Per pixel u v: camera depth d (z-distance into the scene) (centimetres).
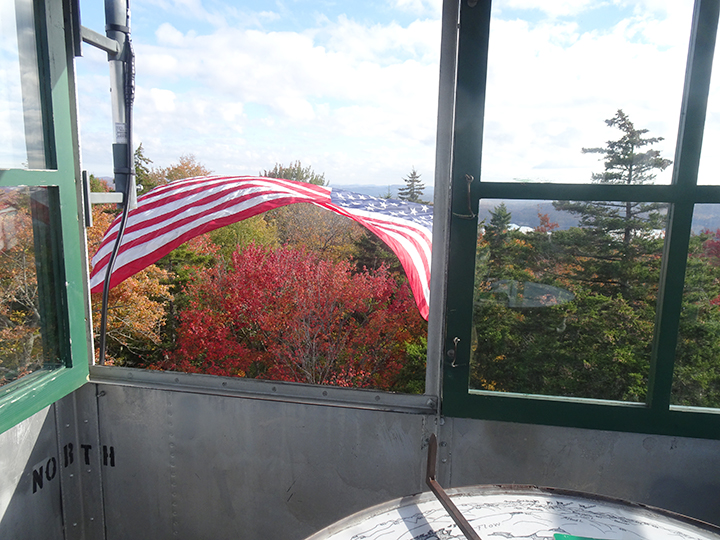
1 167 121
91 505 162
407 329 1291
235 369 1316
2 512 129
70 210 143
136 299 1327
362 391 145
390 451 144
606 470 138
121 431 157
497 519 96
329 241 1848
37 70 132
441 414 141
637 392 136
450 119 128
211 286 1334
